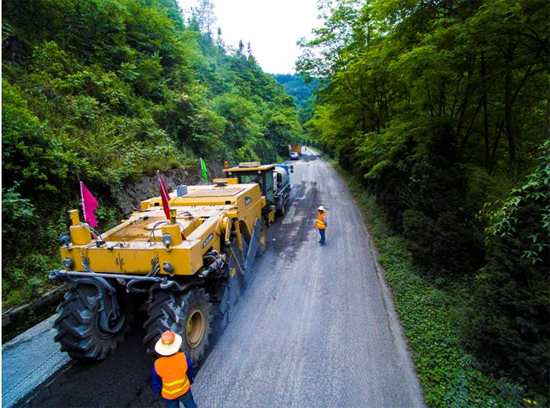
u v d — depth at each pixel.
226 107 23.64
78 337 4.28
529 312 3.63
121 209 9.92
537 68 7.62
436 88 8.28
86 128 10.55
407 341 5.02
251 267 7.49
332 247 9.58
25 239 6.83
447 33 6.61
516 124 9.03
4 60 9.78
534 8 5.27
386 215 10.27
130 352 4.84
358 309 6.02
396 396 3.92
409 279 6.80
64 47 12.31
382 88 13.16
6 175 6.99
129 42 17.09
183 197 6.83
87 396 3.97
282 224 12.48
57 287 6.65
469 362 4.24
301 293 6.75
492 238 4.64
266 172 11.41
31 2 11.31
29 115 7.40
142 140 13.88
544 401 3.43
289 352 4.82
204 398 3.95
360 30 13.02
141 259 4.29
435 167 6.96
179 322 4.08
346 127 18.36
